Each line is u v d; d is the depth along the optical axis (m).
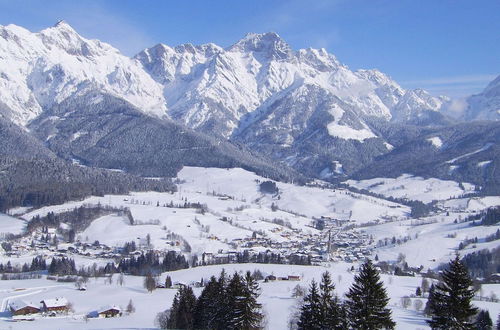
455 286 99.19
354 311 106.69
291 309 193.50
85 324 192.88
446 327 98.88
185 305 163.25
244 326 134.62
